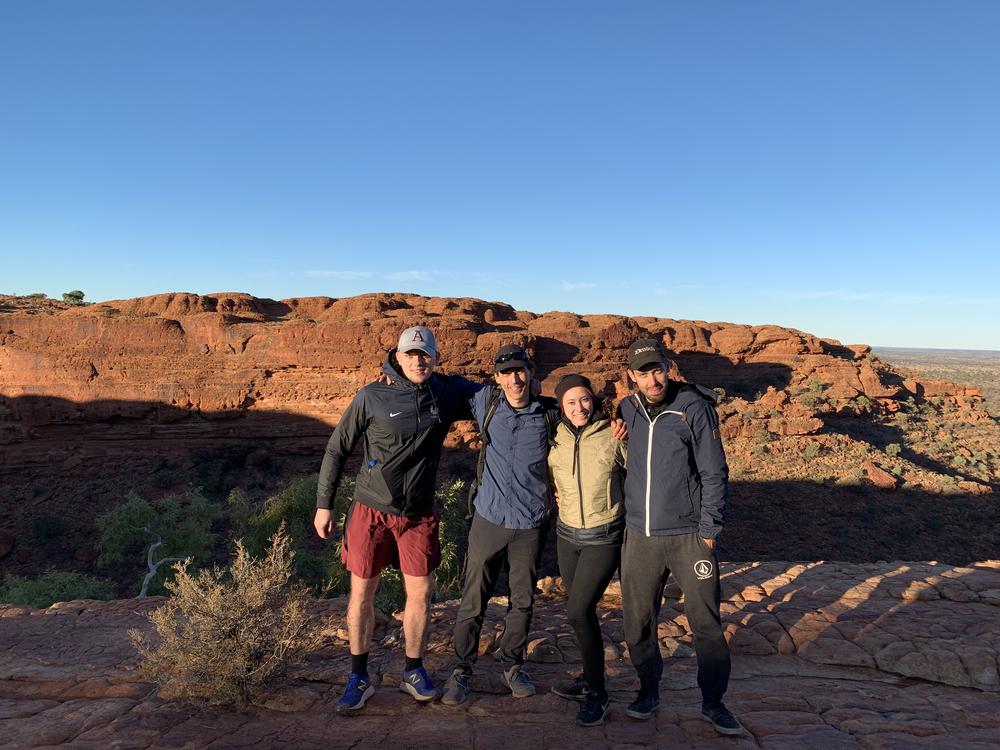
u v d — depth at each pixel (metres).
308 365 47.38
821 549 36.75
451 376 3.28
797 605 4.36
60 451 45.50
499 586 24.00
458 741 2.70
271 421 46.97
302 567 21.28
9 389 45.62
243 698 3.02
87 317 47.09
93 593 22.38
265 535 22.36
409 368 2.91
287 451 46.72
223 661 2.98
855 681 3.47
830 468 44.38
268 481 44.34
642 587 2.96
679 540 2.89
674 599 4.55
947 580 4.71
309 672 3.36
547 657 3.63
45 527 38.44
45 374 45.66
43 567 35.50
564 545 3.15
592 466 3.02
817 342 77.06
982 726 2.89
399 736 2.73
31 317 46.72
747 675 3.56
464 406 3.22
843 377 71.00
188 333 48.06
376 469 2.98
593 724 2.85
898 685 3.42
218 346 47.78
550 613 4.34
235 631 3.06
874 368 79.81
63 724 2.81
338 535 21.06
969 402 78.19
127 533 23.52
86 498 42.25
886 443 57.66
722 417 49.66
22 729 2.76
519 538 3.10
